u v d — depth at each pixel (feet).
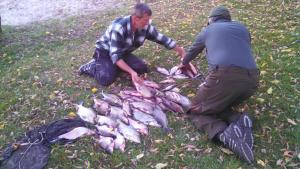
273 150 5.96
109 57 8.09
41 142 6.31
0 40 11.82
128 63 8.18
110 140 6.31
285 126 6.44
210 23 6.89
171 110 7.06
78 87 8.06
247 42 6.34
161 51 9.46
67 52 10.41
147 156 6.04
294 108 6.83
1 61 10.14
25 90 8.16
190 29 10.86
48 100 7.67
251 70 6.07
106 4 16.21
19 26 13.89
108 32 7.78
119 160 5.97
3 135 6.74
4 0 17.98
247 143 5.76
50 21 14.32
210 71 6.17
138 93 7.48
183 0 14.43
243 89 6.06
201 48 6.77
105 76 7.93
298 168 5.57
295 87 7.42
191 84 7.88
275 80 7.63
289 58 8.48
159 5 14.34
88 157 6.06
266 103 7.02
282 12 11.50
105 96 7.43
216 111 6.34
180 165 5.82
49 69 9.16
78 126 6.70
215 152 6.00
